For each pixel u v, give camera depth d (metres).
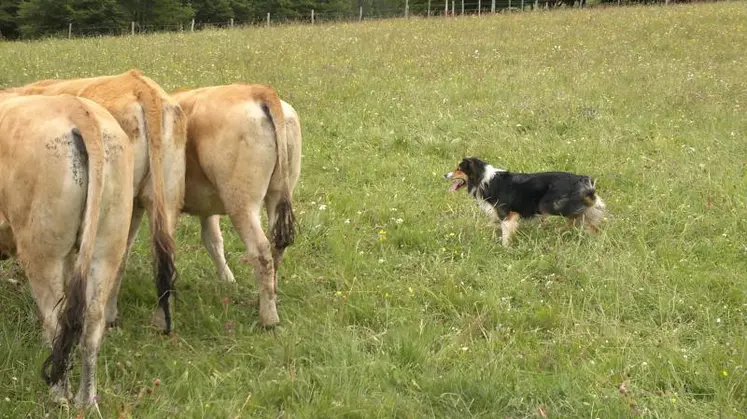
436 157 9.99
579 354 6.40
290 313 6.98
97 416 5.80
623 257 7.50
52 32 37.62
